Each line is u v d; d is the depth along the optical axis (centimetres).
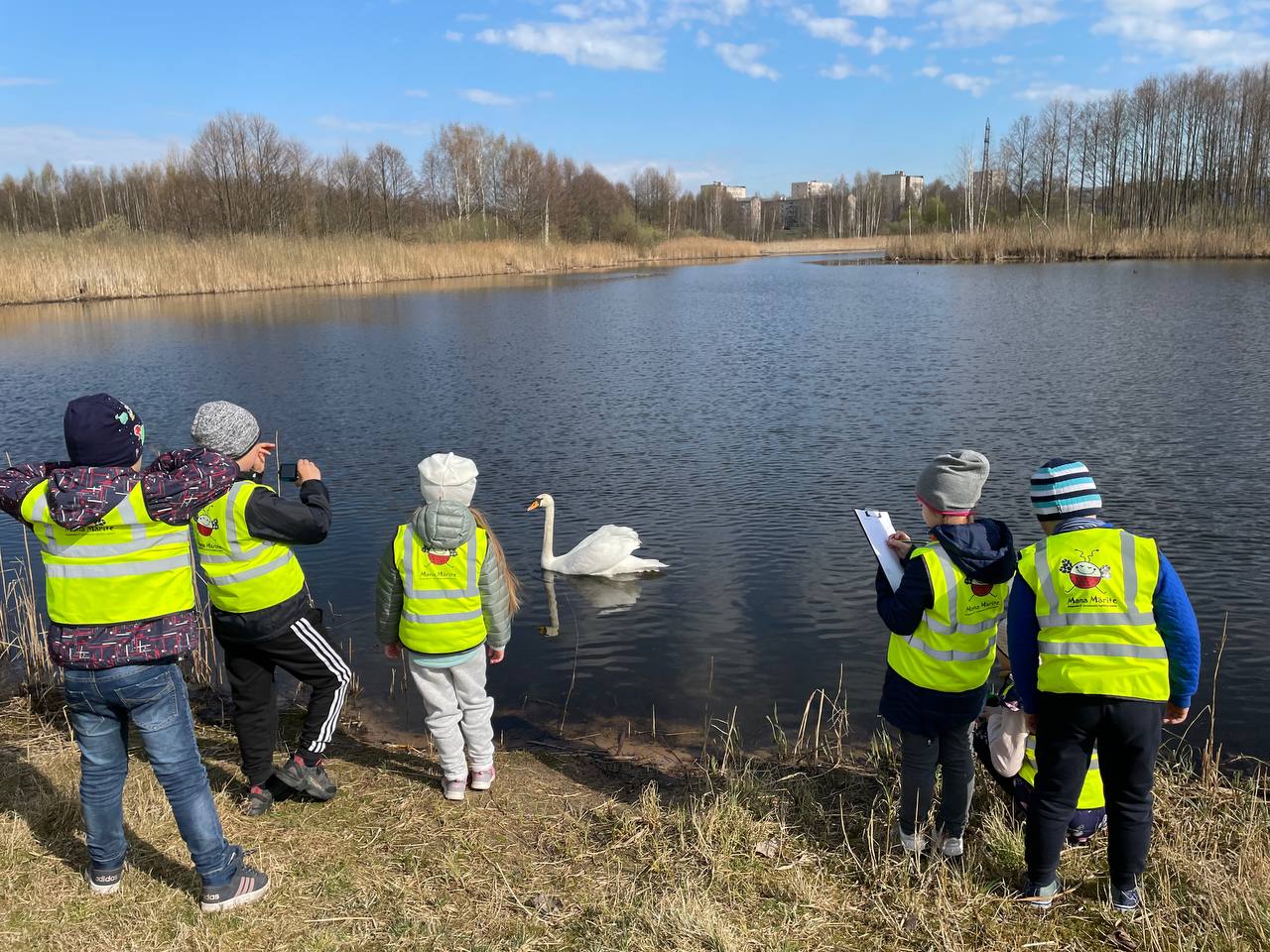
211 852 324
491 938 318
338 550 842
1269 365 1587
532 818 403
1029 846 329
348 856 367
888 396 1479
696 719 543
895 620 336
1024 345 1916
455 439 1270
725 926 319
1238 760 471
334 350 2069
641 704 564
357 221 6259
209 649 634
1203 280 3266
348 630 675
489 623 404
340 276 4147
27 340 2219
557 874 358
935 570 325
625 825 393
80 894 335
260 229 5509
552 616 711
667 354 1986
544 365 1867
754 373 1731
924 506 344
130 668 304
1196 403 1334
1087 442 1148
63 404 1495
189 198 5550
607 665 621
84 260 3325
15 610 708
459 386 1652
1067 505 329
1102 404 1354
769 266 6003
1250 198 6041
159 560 304
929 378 1609
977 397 1439
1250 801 403
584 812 410
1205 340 1873
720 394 1547
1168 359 1680
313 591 748
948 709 336
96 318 2688
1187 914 329
